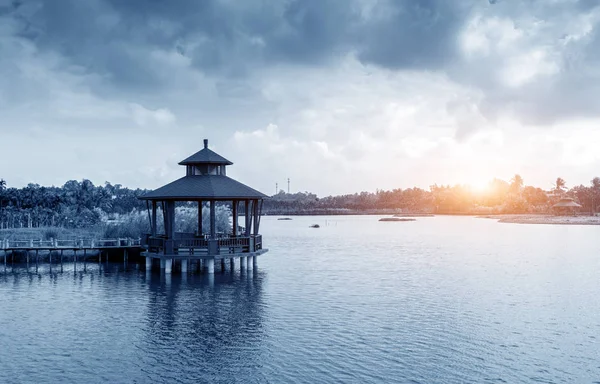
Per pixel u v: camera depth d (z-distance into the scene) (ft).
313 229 469.98
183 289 129.49
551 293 128.36
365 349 82.64
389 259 204.54
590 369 74.23
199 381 69.92
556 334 91.40
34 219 338.13
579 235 349.20
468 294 126.82
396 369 73.97
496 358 78.69
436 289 133.49
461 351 81.87
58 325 96.17
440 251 239.50
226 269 163.43
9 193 359.66
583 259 201.98
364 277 153.38
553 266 180.86
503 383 69.05
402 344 85.25
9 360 77.82
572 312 107.86
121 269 161.38
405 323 98.27
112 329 93.56
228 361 77.25
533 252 232.12
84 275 150.10
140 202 520.01
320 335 90.02
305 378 70.64
